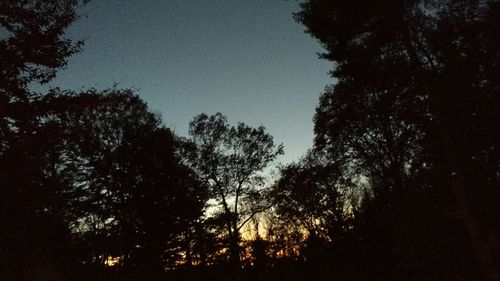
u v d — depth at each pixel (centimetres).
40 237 905
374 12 1655
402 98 1781
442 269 1825
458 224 1780
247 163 4509
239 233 4444
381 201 2825
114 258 2991
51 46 928
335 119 2370
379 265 2630
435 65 1642
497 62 1494
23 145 832
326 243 3189
